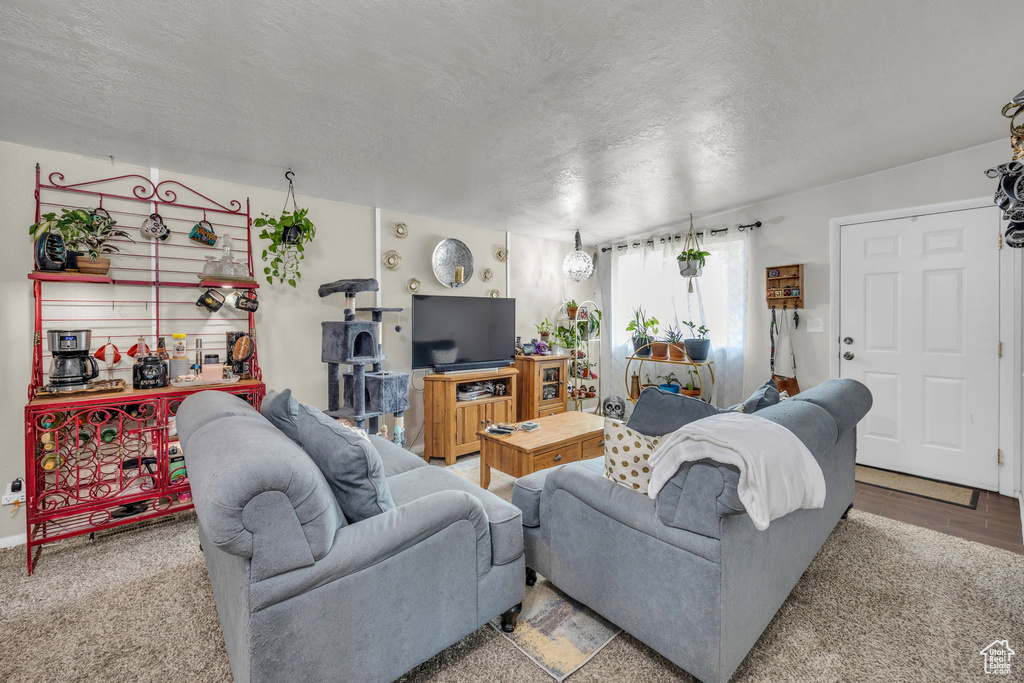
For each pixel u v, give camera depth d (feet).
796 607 5.92
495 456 9.44
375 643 4.26
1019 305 9.37
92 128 7.17
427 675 4.83
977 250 9.84
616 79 6.17
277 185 10.08
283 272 10.57
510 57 5.57
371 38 5.12
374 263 12.16
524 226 14.75
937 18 5.18
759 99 6.95
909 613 5.79
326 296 11.20
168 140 7.68
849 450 8.12
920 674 4.77
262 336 10.30
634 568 4.98
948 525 8.29
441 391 12.00
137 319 8.75
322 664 3.95
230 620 4.20
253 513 3.58
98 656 5.16
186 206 9.30
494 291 15.14
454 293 13.97
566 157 8.89
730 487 4.10
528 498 6.47
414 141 7.95
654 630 4.81
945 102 7.37
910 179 10.44
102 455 7.96
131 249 8.68
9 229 7.62
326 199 11.25
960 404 10.17
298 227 9.82
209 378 8.71
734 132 8.11
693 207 13.03
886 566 6.90
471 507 4.96
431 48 5.34
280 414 6.04
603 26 5.06
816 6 4.89
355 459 4.53
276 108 6.68
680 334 15.02
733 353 13.55
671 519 4.57
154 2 4.44
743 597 4.55
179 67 5.58
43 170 7.86
